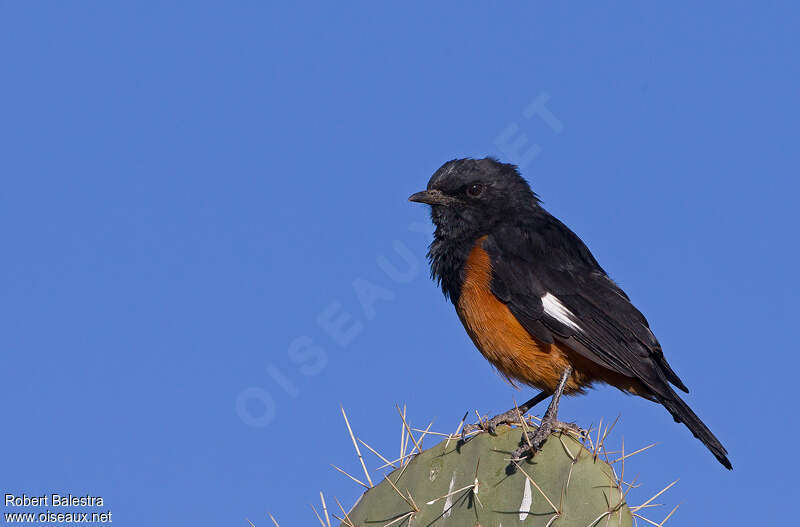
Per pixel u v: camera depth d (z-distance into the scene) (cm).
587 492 859
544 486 882
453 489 927
